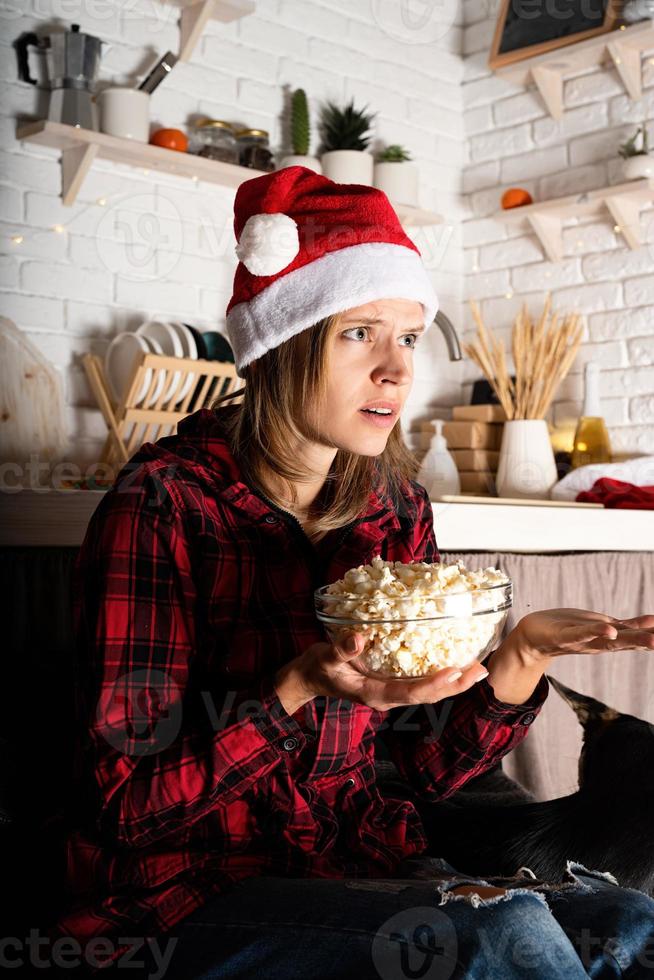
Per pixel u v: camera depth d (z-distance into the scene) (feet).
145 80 7.55
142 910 2.80
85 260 7.65
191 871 2.93
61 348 7.50
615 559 6.79
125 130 7.41
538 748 6.26
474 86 10.05
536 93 9.59
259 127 8.71
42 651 4.53
